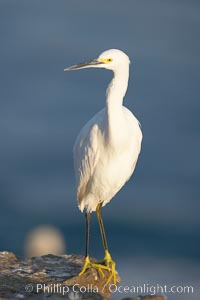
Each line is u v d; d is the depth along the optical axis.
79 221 25.72
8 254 12.21
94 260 12.18
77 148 12.47
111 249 23.09
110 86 11.93
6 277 11.02
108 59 11.91
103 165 12.18
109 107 11.87
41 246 22.75
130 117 12.39
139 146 12.50
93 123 12.28
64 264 11.94
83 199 12.63
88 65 11.97
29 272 11.45
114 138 11.94
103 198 12.52
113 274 11.73
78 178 12.52
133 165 12.59
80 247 23.36
